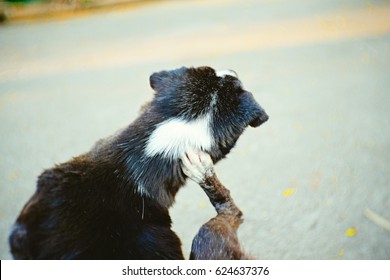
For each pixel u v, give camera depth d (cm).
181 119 163
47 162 250
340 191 209
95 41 538
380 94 282
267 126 256
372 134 236
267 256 189
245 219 202
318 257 187
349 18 481
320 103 279
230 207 165
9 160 257
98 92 357
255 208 205
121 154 161
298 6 583
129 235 158
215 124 164
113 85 369
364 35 412
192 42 466
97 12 738
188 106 164
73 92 367
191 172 162
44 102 352
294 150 231
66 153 258
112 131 279
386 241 190
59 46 538
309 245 191
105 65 431
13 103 360
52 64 464
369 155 224
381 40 391
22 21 744
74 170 159
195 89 165
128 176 160
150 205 161
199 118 163
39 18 750
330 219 199
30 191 227
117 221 158
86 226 156
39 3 798
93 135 277
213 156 166
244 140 242
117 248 157
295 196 208
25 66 471
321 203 205
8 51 544
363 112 261
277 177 218
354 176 214
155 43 485
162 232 162
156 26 572
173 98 165
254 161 227
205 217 204
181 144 162
